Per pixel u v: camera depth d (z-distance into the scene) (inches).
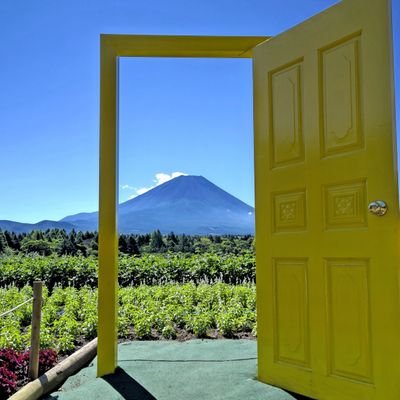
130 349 159.6
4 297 273.1
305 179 112.1
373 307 96.2
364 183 99.8
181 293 267.3
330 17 109.2
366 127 100.0
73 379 130.4
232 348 157.9
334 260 104.6
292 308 113.1
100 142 133.7
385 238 95.0
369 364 96.0
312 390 106.4
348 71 104.3
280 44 121.6
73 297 273.6
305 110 113.5
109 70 136.0
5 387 112.7
